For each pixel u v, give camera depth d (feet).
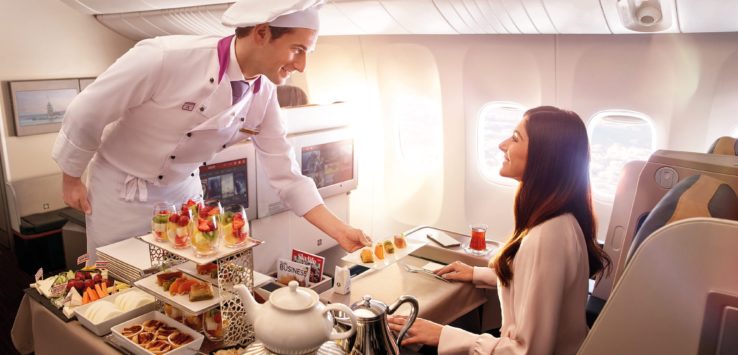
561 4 7.11
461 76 10.23
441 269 6.75
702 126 7.79
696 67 7.50
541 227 4.77
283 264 6.79
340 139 11.63
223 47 5.74
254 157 9.81
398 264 7.13
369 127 12.43
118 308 5.23
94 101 5.73
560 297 4.61
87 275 5.82
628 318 3.05
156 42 5.92
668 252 2.86
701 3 6.17
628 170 6.72
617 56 8.17
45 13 13.85
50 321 5.48
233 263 4.83
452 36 9.96
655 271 2.91
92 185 6.68
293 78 13.88
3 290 12.69
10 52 13.43
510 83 9.63
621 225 6.72
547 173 4.83
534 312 4.58
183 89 5.92
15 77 13.61
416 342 5.16
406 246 7.54
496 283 6.38
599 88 8.57
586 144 4.88
